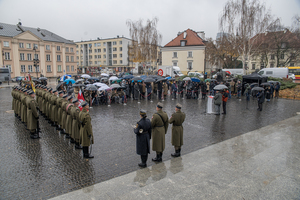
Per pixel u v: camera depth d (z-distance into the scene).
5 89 28.86
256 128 10.45
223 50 40.19
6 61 49.31
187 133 9.52
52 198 4.41
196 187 4.73
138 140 6.02
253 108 15.62
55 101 9.55
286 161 6.27
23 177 5.49
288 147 7.57
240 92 20.58
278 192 4.49
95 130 9.80
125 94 17.91
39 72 55.97
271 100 19.72
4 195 4.67
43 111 11.39
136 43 45.25
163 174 5.49
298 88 23.98
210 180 5.08
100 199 4.32
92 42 95.94
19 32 52.81
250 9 29.56
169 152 7.43
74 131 7.36
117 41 88.19
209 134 9.44
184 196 4.34
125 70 89.06
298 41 40.91
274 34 41.09
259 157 6.61
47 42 57.38
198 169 5.76
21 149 7.43
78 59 101.81
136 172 5.66
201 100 19.27
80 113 6.54
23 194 4.71
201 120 11.90
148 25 43.97
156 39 44.62
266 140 8.42
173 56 57.66
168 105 16.50
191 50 55.22
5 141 8.20
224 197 4.30
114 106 15.98
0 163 6.30
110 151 7.37
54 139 8.53
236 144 7.97
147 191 4.56
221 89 12.79
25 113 9.46
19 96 10.90
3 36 48.53
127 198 4.27
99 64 95.25
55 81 46.38
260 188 4.67
